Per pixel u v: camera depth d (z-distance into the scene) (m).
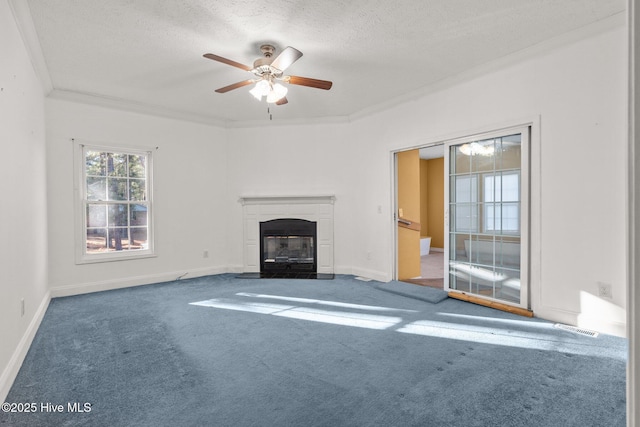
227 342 2.71
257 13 2.66
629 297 0.51
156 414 1.77
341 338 2.78
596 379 2.09
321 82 3.14
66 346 2.64
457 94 3.88
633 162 0.50
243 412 1.79
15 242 2.39
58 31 2.88
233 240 5.63
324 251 5.48
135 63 3.49
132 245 4.82
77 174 4.31
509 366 2.27
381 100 4.67
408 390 1.99
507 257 3.54
